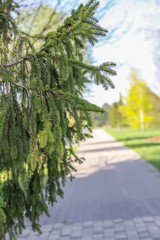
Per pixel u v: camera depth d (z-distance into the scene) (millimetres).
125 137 32531
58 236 4465
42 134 1577
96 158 14805
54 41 1762
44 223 4855
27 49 1910
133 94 36188
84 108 1629
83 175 9406
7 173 2043
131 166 11742
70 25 1795
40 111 1593
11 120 1647
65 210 5828
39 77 1678
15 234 2207
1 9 1856
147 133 35375
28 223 2238
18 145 1660
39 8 2975
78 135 1928
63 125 1692
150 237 4391
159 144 20531
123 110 38250
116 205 6172
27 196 2129
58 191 2232
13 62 1771
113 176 9633
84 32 1720
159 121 38875
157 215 5344
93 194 7164
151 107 36562
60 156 1610
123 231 4703
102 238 4477
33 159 1570
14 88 1699
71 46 1807
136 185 8078
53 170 2166
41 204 2199
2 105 1613
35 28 3260
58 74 1818
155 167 11078
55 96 1683
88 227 4938
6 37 1976
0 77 1664
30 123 1612
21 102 1696
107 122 79750
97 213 5680
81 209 5922
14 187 2127
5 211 2098
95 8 1653
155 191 7199
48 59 1769
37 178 2131
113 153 16922
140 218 5270
